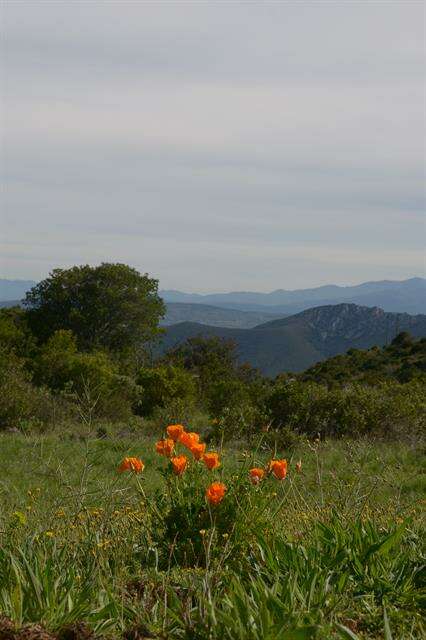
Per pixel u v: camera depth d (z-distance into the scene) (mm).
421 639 2977
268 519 4336
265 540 3906
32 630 2785
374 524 4363
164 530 4230
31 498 5078
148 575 3729
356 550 3768
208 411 19500
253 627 2748
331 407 16391
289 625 2736
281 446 13000
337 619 3109
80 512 4582
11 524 4270
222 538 4070
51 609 3023
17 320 45062
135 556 4105
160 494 4508
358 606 3289
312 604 3137
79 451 11289
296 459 11648
